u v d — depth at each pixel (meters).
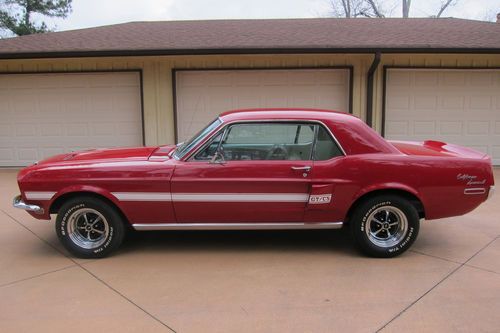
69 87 10.07
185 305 3.56
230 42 9.71
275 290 3.82
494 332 3.13
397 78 9.95
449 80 10.00
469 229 5.52
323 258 4.59
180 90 10.04
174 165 4.45
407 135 10.17
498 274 4.13
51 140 10.28
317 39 9.95
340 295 3.72
